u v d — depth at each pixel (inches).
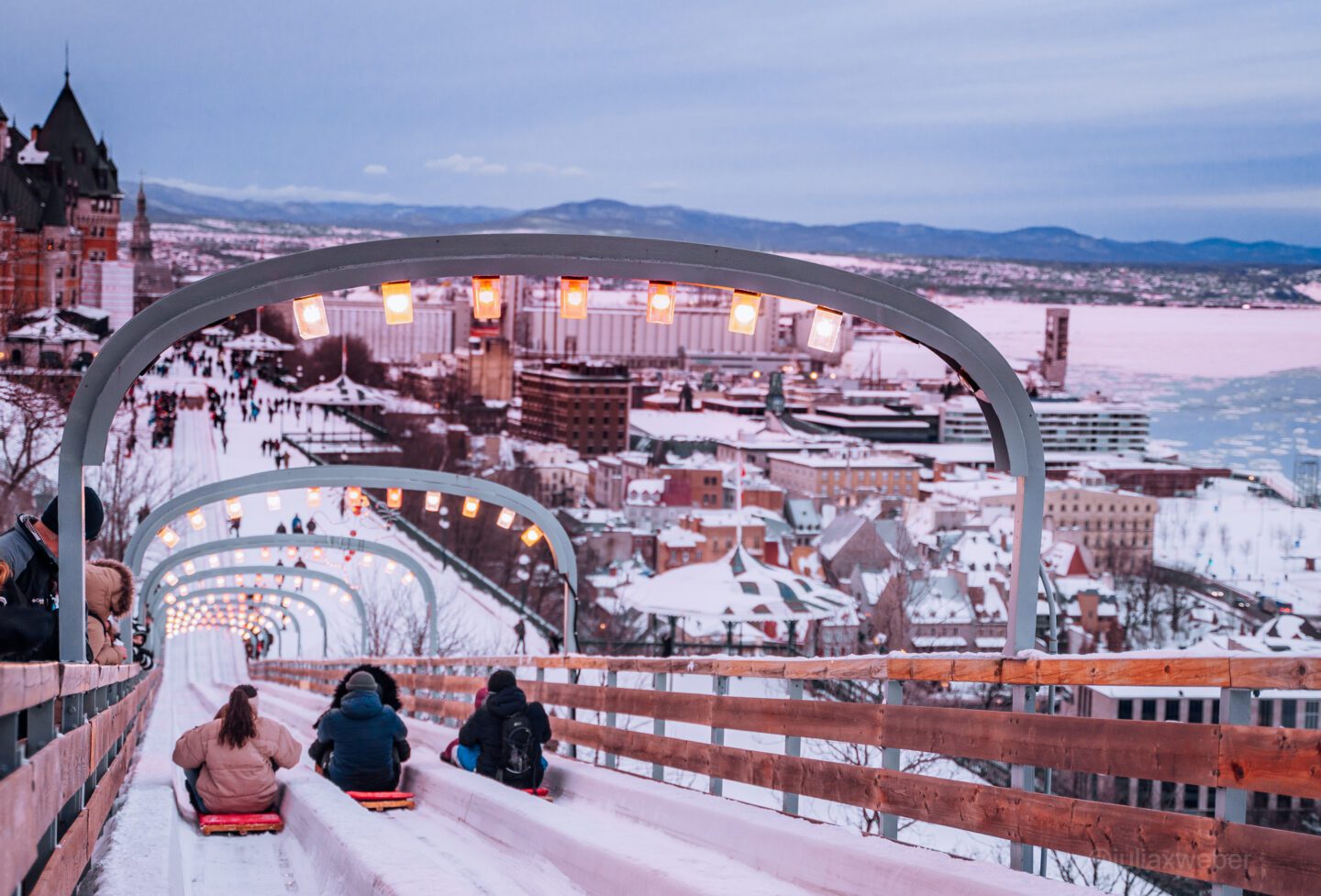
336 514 2992.1
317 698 1078.4
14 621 188.2
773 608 1438.2
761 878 259.8
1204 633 3818.9
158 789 382.3
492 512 3203.7
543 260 301.7
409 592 2145.7
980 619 2677.2
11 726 140.6
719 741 364.8
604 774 427.5
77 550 309.7
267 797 372.2
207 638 2511.1
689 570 1510.8
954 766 869.2
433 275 303.7
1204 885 594.6
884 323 291.7
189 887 292.7
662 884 250.8
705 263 297.7
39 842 171.5
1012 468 288.0
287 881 302.5
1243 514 6756.9
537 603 2800.2
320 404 5639.8
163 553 2652.6
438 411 7844.5
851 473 7760.8
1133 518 6058.1
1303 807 999.6
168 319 305.6
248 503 3257.9
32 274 6082.7
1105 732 206.8
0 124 6279.5
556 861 307.4
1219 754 182.4
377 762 437.1
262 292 302.7
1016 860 231.9
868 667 283.0
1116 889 597.3
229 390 6909.5
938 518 5477.4
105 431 310.2
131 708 479.5
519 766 421.1
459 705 693.9
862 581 2591.0
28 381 1531.7
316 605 1802.4
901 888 229.0
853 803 287.0
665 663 410.6
